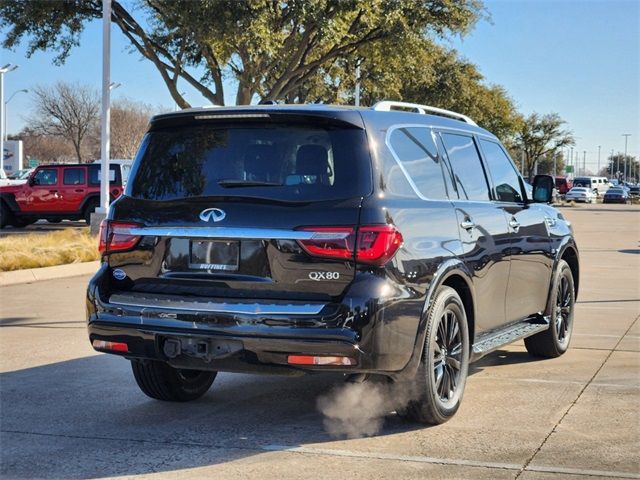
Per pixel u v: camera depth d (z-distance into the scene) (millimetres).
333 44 25219
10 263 14391
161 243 5266
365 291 4812
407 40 25453
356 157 5051
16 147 62625
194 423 5715
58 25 24562
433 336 5324
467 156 6477
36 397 6426
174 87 25812
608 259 18016
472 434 5406
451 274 5574
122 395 6492
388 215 4973
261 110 5211
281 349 4852
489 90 63344
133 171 5578
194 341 5086
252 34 21969
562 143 89688
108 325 5316
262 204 5031
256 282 4988
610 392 6516
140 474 4703
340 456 4980
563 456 4973
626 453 5027
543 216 7594
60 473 4730
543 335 7672
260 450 5105
